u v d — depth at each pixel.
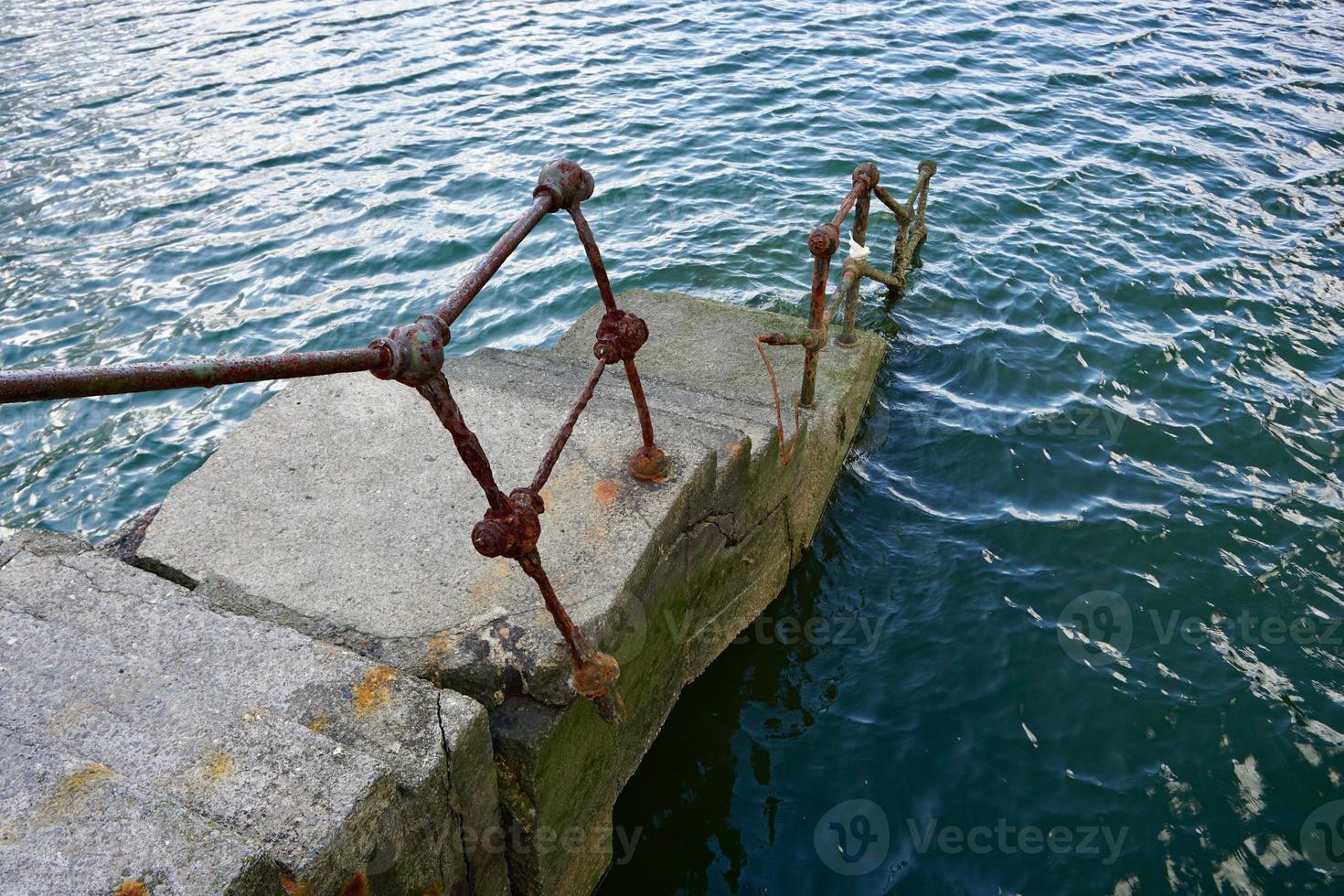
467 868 2.77
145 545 3.21
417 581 3.10
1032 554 5.12
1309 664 4.44
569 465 3.59
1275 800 3.88
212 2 15.76
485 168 9.67
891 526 5.35
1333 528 5.18
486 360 4.99
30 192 9.74
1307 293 7.29
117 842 2.01
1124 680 4.40
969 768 4.08
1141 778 4.00
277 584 3.07
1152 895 3.57
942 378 6.56
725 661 4.50
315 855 2.10
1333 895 3.54
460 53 12.84
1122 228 8.29
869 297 7.49
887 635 4.71
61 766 2.20
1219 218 8.41
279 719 2.43
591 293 7.63
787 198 8.83
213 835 2.03
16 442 6.69
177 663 2.62
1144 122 10.29
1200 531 5.20
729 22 13.38
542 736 2.79
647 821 3.87
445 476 3.53
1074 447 5.85
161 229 9.01
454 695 2.64
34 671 2.56
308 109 11.34
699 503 3.67
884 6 13.83
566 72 11.95
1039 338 6.91
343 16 14.55
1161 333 6.91
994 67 11.71
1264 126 10.12
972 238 8.21
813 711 4.33
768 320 6.03
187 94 11.97
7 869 1.96
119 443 6.67
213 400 7.05
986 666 4.52
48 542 3.05
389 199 9.23
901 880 3.68
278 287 8.07
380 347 2.12
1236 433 5.91
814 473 4.96
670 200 8.88
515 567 3.16
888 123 10.25
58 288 8.20
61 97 12.05
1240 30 12.90
